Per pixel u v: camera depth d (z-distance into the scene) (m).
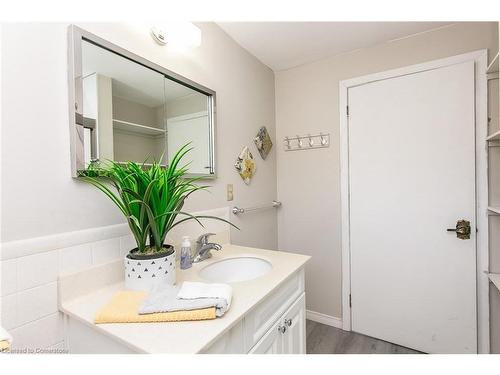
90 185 0.91
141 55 1.10
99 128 0.93
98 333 0.71
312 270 2.11
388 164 1.78
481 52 1.51
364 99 1.85
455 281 1.59
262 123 2.03
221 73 1.58
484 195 1.51
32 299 0.76
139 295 0.81
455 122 1.57
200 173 1.40
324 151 2.03
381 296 1.83
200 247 1.26
